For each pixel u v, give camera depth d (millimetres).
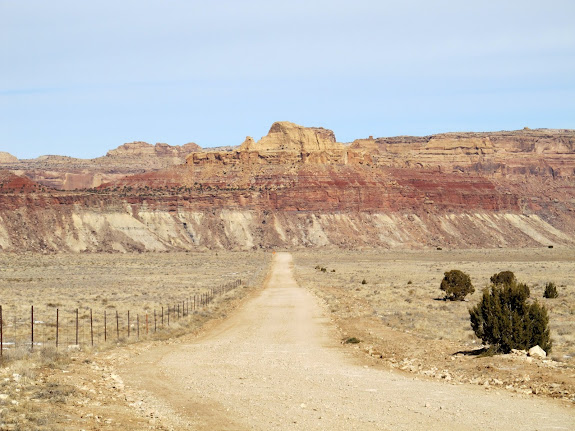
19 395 24766
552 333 42594
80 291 96250
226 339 47719
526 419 21547
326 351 40781
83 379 29438
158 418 22688
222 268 171375
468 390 26953
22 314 58625
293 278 130000
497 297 35844
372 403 24578
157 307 70688
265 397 26172
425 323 50844
